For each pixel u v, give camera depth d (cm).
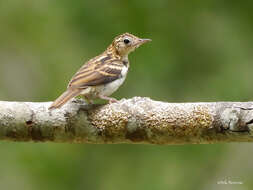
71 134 914
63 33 1575
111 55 1194
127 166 1384
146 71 1450
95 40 1525
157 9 1508
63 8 1573
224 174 1380
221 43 1486
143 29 1494
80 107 911
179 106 882
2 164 1380
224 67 1458
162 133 886
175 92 1445
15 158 1388
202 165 1376
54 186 1372
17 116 905
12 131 912
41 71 1593
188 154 1379
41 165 1379
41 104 918
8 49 1644
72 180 1377
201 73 1465
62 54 1566
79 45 1547
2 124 907
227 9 1512
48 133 915
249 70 1452
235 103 865
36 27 1623
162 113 882
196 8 1513
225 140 868
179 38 1488
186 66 1465
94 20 1527
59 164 1382
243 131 849
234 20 1500
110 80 1082
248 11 1502
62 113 908
